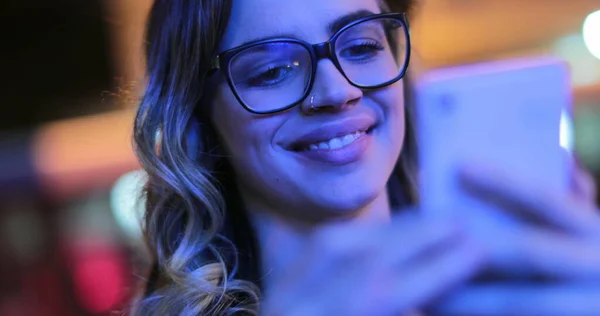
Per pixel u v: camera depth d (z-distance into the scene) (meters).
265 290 0.86
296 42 0.75
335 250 0.57
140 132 0.88
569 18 2.07
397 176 0.91
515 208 0.51
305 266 0.59
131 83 1.04
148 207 0.94
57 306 2.35
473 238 0.51
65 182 2.32
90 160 2.31
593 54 2.02
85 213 2.35
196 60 0.81
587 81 2.00
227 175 0.92
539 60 0.76
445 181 0.59
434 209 0.60
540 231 0.50
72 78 2.42
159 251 0.92
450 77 0.74
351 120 0.78
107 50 2.28
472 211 0.53
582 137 1.91
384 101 0.81
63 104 2.46
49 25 2.36
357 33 0.78
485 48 2.12
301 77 0.77
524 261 0.48
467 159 0.56
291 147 0.80
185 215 0.91
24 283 2.38
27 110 2.46
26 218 2.38
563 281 0.48
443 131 0.72
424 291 0.51
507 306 0.48
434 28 2.03
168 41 0.86
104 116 2.33
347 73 0.78
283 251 0.85
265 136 0.79
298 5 0.77
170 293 0.86
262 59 0.77
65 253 2.37
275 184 0.81
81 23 2.32
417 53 0.96
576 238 0.49
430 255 0.52
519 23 2.06
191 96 0.84
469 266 0.50
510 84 0.74
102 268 2.31
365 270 0.54
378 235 0.55
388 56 0.82
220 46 0.80
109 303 2.27
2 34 2.39
